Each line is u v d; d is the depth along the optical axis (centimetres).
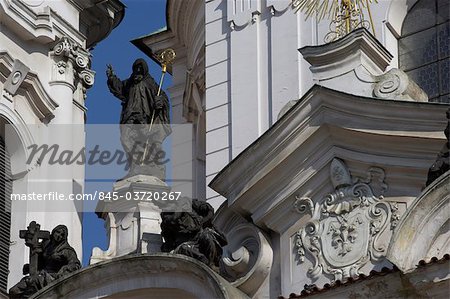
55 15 5950
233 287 4138
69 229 5678
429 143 4191
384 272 4022
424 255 4016
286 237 4369
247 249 4416
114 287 4350
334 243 4278
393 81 4338
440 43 5081
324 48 4438
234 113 5322
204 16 5850
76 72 6025
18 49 5831
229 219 4491
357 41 4397
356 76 4394
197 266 4178
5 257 5500
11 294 4625
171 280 4272
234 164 4431
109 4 6256
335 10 4972
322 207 4331
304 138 4338
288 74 5256
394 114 4212
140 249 4891
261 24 5400
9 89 5678
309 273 4294
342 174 4300
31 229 4759
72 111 5919
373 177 4266
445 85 5022
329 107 4300
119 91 5391
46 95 5784
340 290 4088
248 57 5372
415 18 5147
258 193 4406
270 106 5256
